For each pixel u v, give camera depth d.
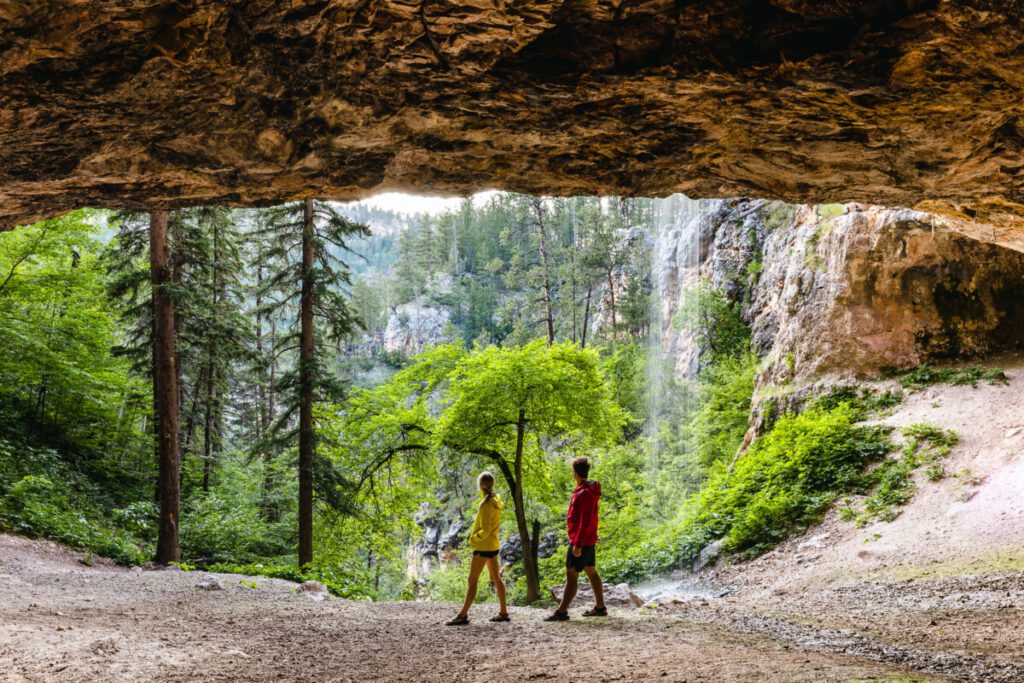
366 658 6.70
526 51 5.20
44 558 13.69
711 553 15.75
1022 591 9.56
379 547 22.67
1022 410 15.36
